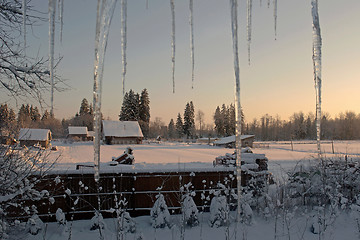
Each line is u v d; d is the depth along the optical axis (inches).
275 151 1585.9
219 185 267.0
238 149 100.3
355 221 258.5
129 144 2395.4
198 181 296.2
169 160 1006.4
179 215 280.1
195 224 255.3
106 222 261.3
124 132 2445.9
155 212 255.8
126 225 241.4
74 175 269.6
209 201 297.0
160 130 4045.3
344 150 1416.1
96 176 86.1
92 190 272.4
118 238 211.9
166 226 251.4
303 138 3408.0
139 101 3107.8
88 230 240.1
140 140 2477.9
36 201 253.0
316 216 250.7
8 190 198.8
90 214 269.6
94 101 84.1
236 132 97.1
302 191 302.8
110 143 2390.5
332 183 295.9
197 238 230.4
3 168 197.8
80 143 2319.1
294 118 3774.6
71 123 3523.6
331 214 247.0
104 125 2470.5
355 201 292.2
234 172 292.5
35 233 223.6
